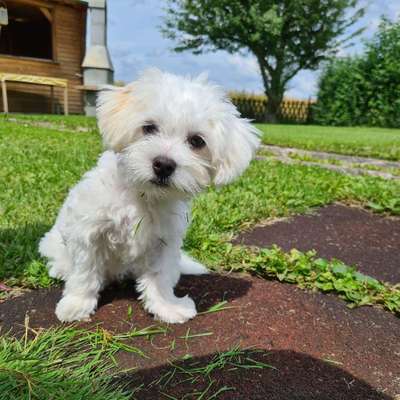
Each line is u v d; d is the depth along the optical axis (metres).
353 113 3.50
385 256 0.54
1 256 0.43
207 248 0.50
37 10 3.22
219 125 0.37
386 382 0.30
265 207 0.67
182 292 0.41
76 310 0.35
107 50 2.77
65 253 0.39
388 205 0.73
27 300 0.37
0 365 0.26
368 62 3.39
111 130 0.37
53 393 0.25
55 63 3.01
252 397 0.27
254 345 0.32
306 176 0.91
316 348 0.33
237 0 3.68
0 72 2.83
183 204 0.37
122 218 0.34
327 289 0.42
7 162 0.84
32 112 3.02
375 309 0.40
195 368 0.29
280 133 2.11
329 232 0.61
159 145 0.34
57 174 0.75
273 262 0.45
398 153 1.42
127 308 0.37
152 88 0.36
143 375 0.28
